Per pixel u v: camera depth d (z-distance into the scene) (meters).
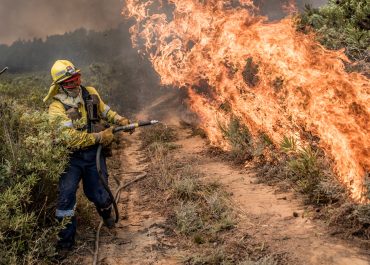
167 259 4.14
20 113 4.83
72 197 4.31
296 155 6.16
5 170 4.08
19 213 3.88
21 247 3.86
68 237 4.34
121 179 7.28
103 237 4.74
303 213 4.77
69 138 4.22
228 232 4.57
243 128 7.91
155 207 5.61
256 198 5.46
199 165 7.50
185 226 4.70
